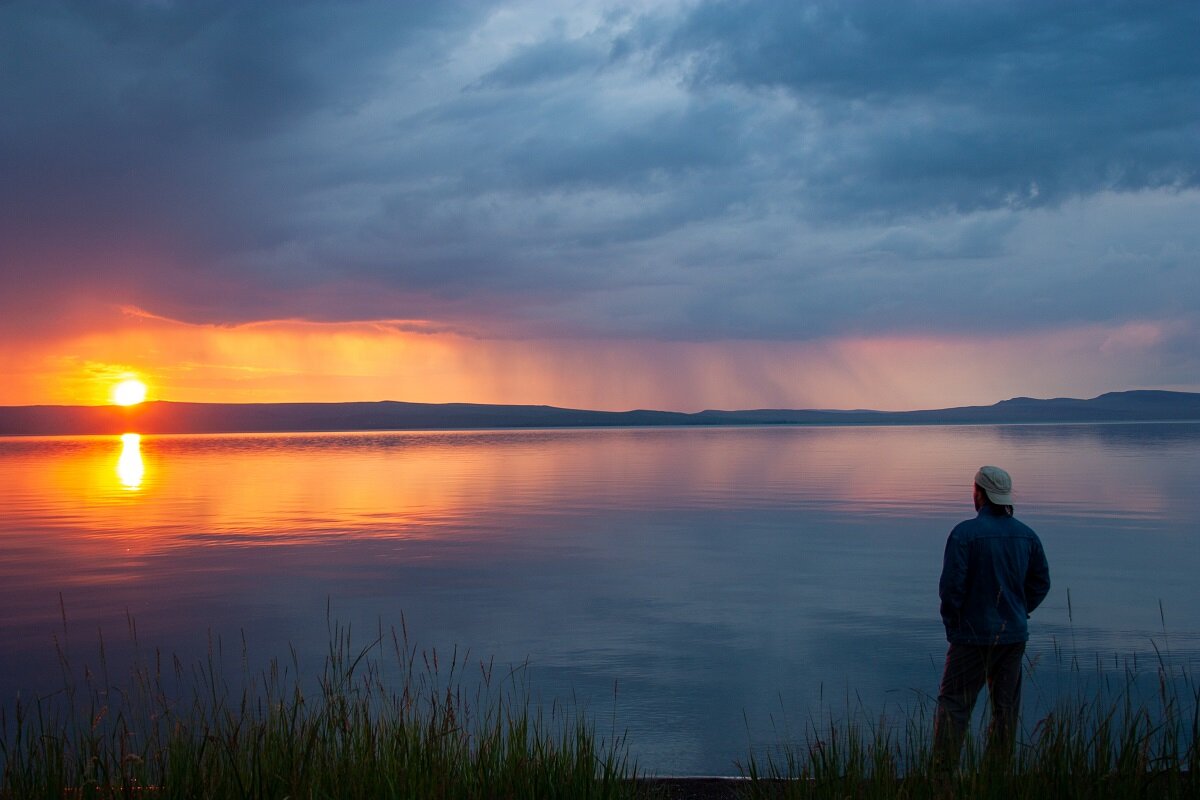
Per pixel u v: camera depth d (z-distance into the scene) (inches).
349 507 971.9
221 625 399.5
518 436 5305.1
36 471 1784.0
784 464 1771.7
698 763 231.9
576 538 690.2
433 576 523.8
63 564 577.3
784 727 261.0
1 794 158.4
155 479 1486.2
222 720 234.1
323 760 165.2
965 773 165.3
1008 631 193.8
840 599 447.8
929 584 487.2
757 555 594.9
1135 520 754.2
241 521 837.2
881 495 1048.2
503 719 263.9
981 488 202.7
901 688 298.8
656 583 496.1
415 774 162.7
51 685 303.6
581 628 389.1
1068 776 161.0
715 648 352.8
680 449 2709.2
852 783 163.5
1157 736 222.4
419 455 2404.0
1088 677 299.3
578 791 163.5
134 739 190.2
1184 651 334.3
